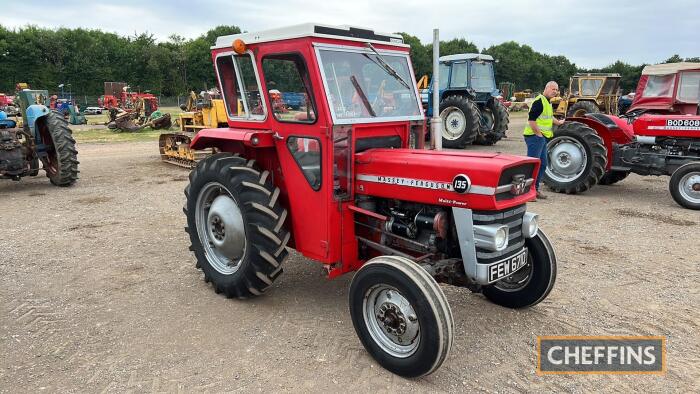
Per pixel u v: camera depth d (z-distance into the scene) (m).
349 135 3.43
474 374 3.06
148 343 3.40
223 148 4.34
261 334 3.52
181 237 5.68
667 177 9.63
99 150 13.28
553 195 7.96
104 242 5.50
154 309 3.91
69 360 3.19
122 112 19.64
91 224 6.18
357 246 3.66
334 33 3.38
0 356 3.23
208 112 10.25
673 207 7.15
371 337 3.15
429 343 2.80
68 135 8.29
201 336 3.49
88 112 34.22
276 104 3.66
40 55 50.03
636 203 7.41
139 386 2.91
